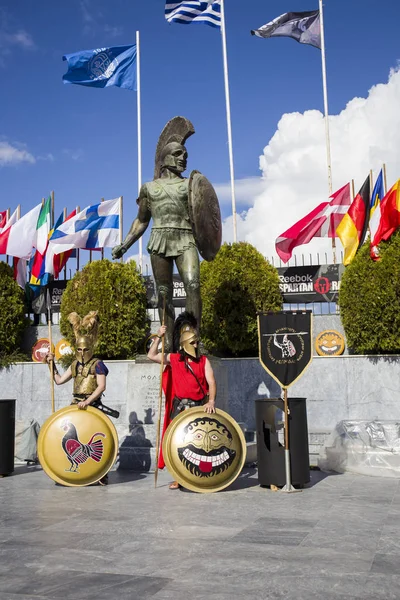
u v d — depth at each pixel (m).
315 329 15.32
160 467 7.12
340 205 16.17
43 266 16.97
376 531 4.45
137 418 9.05
